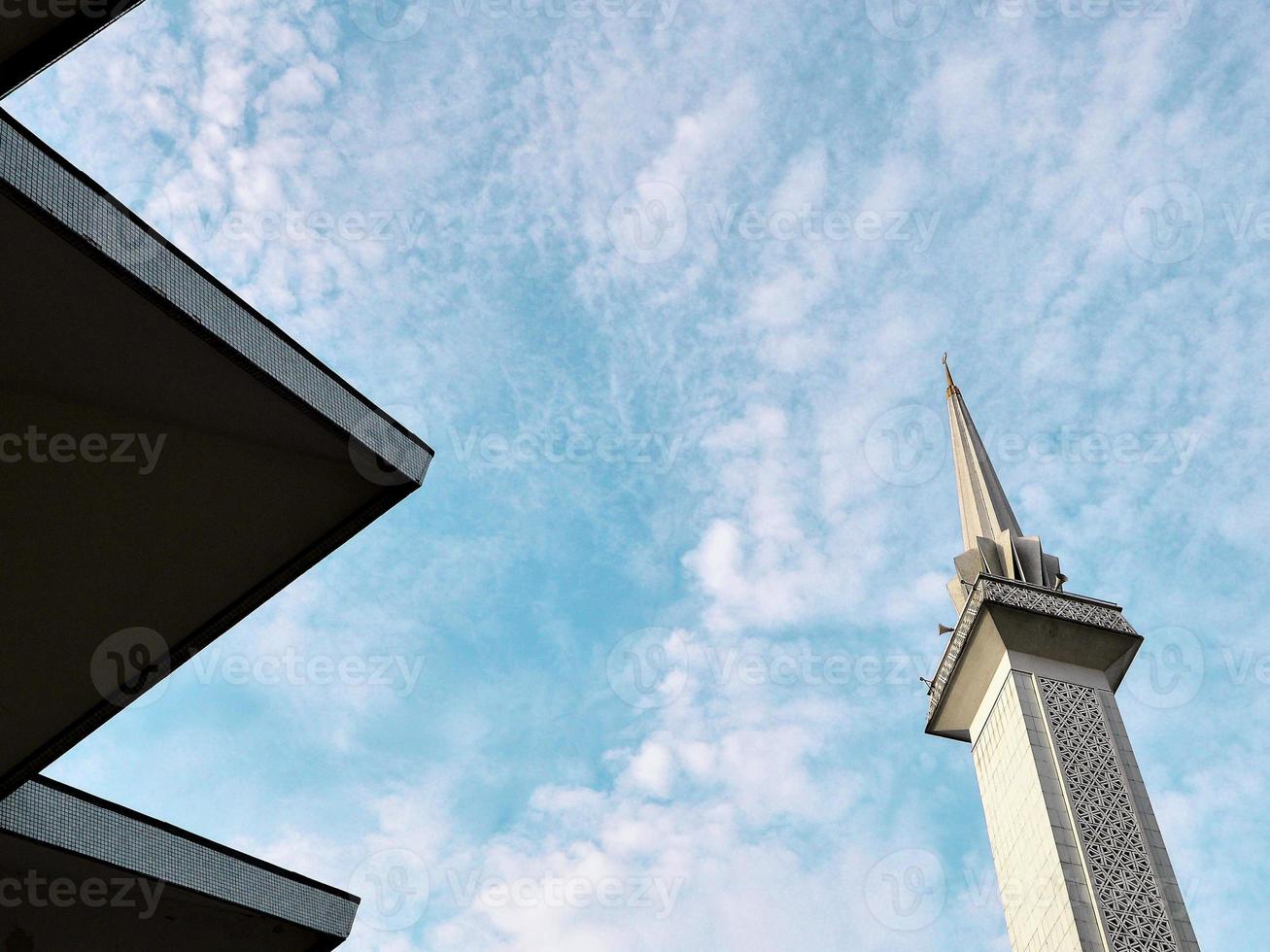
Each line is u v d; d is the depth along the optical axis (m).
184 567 13.37
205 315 11.56
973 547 38.19
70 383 12.01
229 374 11.87
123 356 11.73
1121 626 33.62
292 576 13.69
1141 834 28.81
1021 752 30.97
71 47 11.36
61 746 13.93
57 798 13.95
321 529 13.40
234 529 13.18
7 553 12.90
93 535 12.92
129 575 13.29
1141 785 30.03
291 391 12.10
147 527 12.97
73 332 11.51
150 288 11.13
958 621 34.66
